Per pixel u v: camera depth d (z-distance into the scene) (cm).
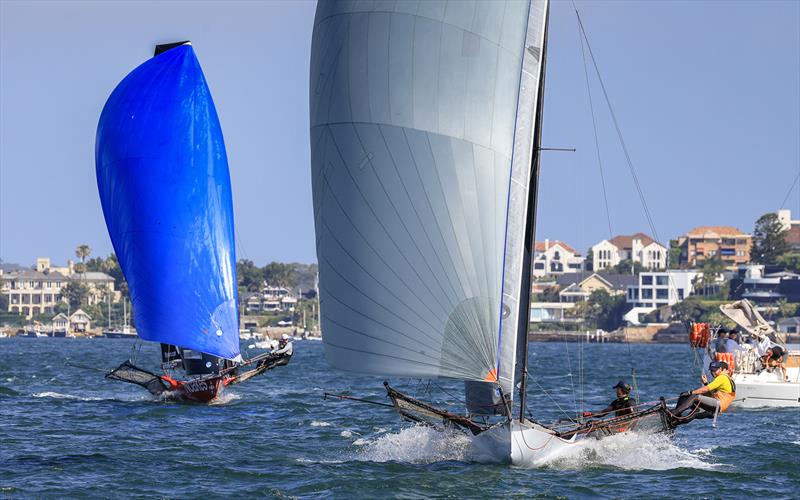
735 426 11912
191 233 13988
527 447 8312
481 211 7688
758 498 7625
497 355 7731
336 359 8025
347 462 8850
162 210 13938
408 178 7725
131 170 13975
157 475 8319
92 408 13375
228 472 8438
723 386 9150
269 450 9662
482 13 7719
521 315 8356
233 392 16500
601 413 9044
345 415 12794
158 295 13938
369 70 7812
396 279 7769
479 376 7712
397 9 7756
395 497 7438
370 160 7800
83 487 7838
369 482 7919
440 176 7675
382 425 11744
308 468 8581
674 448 9294
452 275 7681
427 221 7700
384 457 9062
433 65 7700
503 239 7731
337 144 7938
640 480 8131
